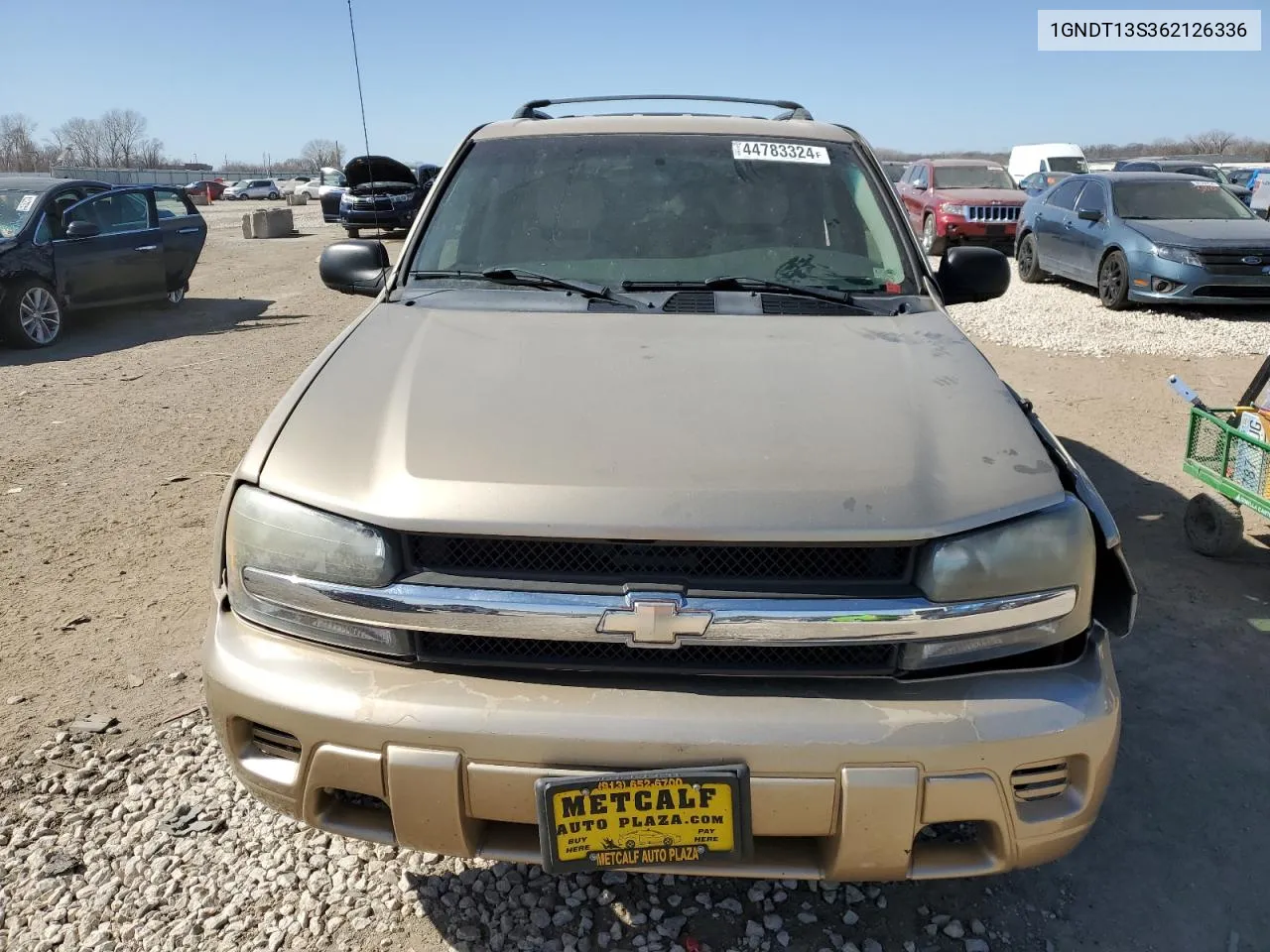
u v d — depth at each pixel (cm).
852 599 176
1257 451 380
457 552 183
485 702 178
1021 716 177
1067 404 685
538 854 185
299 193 4875
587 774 173
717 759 173
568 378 220
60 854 239
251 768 194
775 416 204
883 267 294
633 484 183
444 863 238
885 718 175
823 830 177
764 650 182
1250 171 2198
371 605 182
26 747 283
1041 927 221
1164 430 617
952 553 178
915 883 235
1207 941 219
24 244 920
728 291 278
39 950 212
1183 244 955
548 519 178
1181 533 448
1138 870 239
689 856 179
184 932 217
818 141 330
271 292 1334
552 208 304
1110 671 191
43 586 391
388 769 178
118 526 457
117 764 275
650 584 177
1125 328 938
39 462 557
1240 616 368
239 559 195
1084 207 1140
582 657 183
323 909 224
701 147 321
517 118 356
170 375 795
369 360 233
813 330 252
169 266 1116
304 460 197
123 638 349
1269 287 941
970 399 217
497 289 279
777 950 214
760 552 180
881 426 202
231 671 190
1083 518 189
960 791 175
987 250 321
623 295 274
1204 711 306
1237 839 250
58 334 951
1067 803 184
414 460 191
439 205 310
